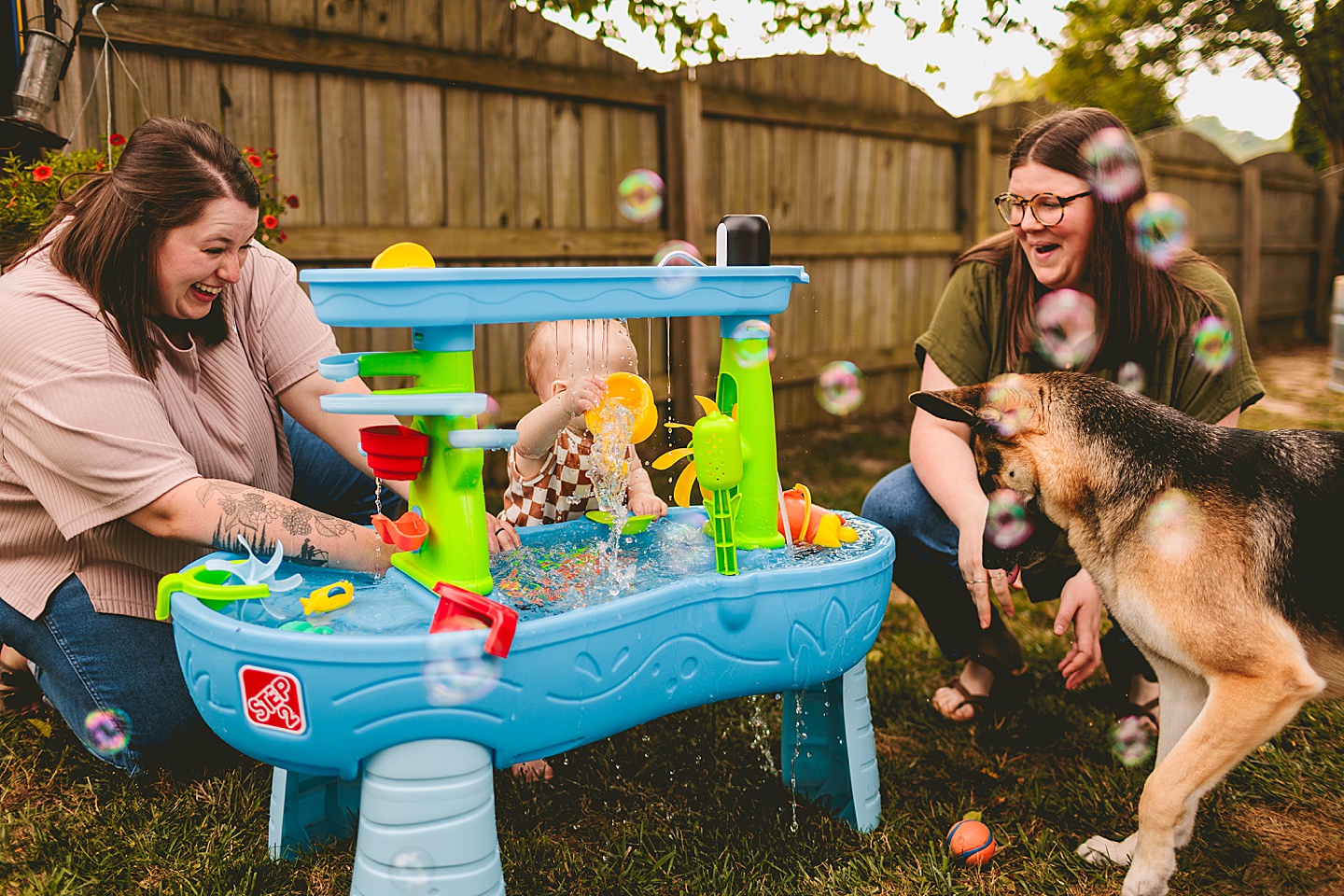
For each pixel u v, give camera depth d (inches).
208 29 143.4
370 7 160.4
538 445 70.9
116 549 72.7
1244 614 63.3
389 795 52.0
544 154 185.3
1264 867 69.8
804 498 71.4
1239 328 85.0
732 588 61.7
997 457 73.7
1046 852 70.9
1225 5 306.7
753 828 72.7
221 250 67.0
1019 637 111.9
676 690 60.7
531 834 71.8
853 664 69.3
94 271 66.1
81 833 69.2
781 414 234.7
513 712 53.2
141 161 65.0
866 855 69.9
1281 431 70.4
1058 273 80.8
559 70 182.4
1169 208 81.4
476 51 173.2
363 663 49.6
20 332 64.5
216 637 52.2
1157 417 70.4
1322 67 303.6
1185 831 69.5
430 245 170.4
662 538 73.0
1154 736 87.7
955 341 89.4
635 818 75.0
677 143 200.4
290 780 68.5
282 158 155.2
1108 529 69.4
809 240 230.7
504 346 180.7
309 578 62.6
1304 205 375.6
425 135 169.9
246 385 78.0
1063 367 85.4
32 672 81.6
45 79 117.3
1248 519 65.1
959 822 72.1
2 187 104.4
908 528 86.4
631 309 59.9
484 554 58.4
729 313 64.9
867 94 238.7
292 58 151.9
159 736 75.7
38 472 65.7
